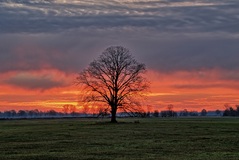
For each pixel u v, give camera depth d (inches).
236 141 1683.1
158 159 1141.7
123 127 2925.7
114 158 1166.3
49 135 2138.3
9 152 1339.8
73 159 1150.3
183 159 1136.2
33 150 1397.6
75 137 1977.1
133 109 3799.2
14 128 3034.0
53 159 1152.8
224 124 3334.2
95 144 1594.5
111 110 3823.8
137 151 1339.8
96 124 3565.5
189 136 1967.3
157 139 1809.8
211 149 1396.4
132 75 3816.4
